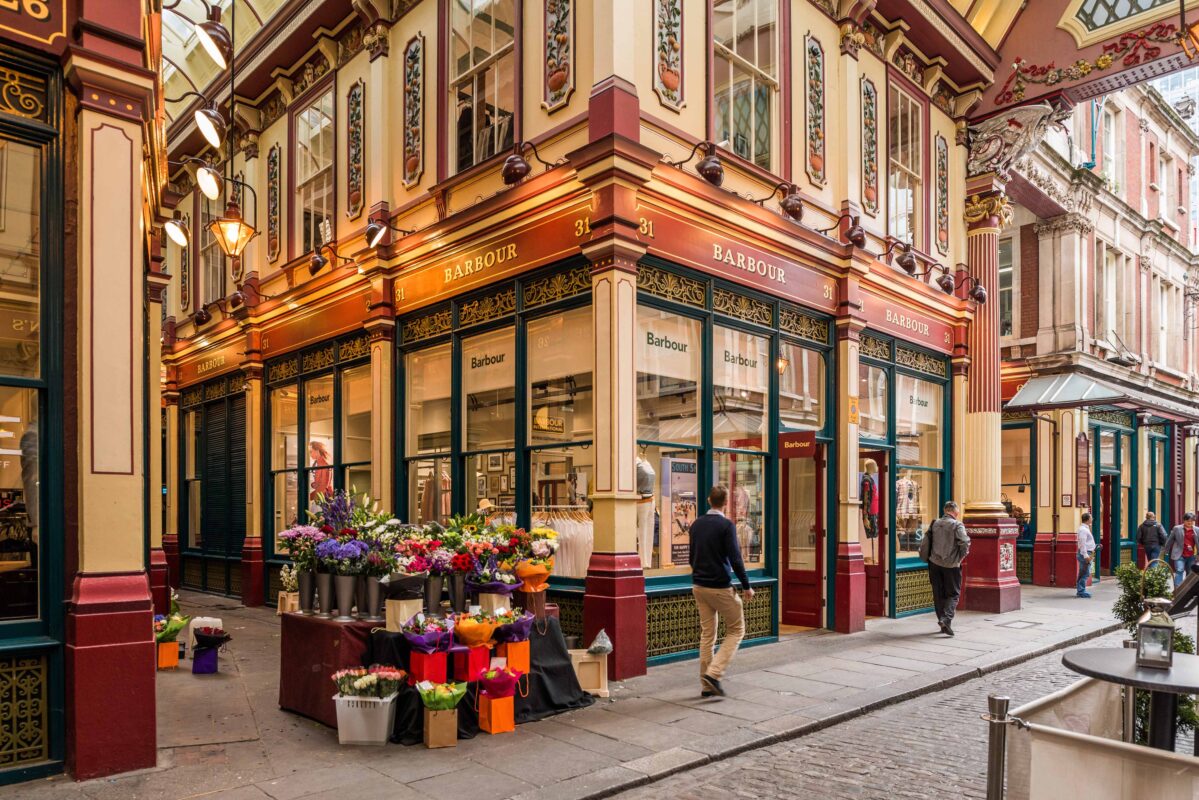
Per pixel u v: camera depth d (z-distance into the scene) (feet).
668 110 29.27
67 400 18.21
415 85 36.22
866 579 41.50
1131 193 71.15
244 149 49.14
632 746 19.72
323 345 42.65
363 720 19.69
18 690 17.17
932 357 45.62
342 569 21.72
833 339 37.70
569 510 28.99
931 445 45.62
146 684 18.07
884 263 40.04
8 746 17.06
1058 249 61.05
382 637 20.86
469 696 20.77
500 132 32.01
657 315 29.66
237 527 49.98
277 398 47.50
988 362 45.98
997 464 45.83
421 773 17.83
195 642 28.68
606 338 26.94
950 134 46.68
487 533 23.15
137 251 18.88
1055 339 60.64
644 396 28.91
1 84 17.93
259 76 45.88
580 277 28.68
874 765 18.94
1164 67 41.78
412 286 35.99
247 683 26.66
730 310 32.60
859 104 38.93
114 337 18.42
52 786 16.81
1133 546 69.62
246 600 46.83
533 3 30.60
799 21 36.06
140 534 18.48
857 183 38.47
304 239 44.14
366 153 38.86
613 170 26.53
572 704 23.08
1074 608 46.06
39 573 17.72
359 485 39.81
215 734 20.74
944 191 46.01
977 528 45.09
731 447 32.58
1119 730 15.38
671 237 29.22
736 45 32.83
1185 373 79.00
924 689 25.95
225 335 50.72
